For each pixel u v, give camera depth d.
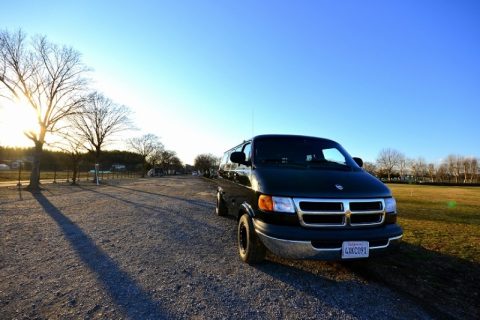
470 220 7.73
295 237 3.05
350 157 4.80
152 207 10.47
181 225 7.04
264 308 2.81
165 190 19.91
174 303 2.89
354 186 3.48
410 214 8.84
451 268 3.87
